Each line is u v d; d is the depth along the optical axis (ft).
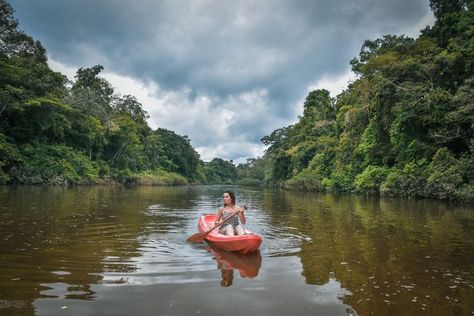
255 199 70.23
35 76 96.84
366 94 90.99
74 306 11.14
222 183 381.40
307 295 12.73
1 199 44.24
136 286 13.25
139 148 175.11
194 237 22.00
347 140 104.99
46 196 52.34
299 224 31.42
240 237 19.01
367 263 17.54
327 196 82.99
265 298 12.33
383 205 53.42
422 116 69.82
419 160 72.18
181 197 70.23
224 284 13.75
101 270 15.23
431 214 40.32
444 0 87.30
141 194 73.82
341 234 26.12
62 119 106.63
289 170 175.94
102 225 27.35
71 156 109.29
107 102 162.20
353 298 12.54
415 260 18.30
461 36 73.26
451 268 16.79
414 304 12.09
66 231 24.20
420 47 81.61
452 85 72.69
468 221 34.06
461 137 63.67
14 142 92.58
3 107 85.35
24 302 11.35
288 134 216.54
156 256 18.10
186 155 267.59
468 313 11.41
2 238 21.16
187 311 11.01
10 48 100.17
